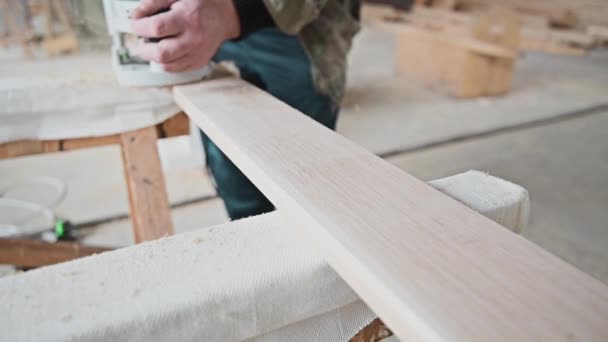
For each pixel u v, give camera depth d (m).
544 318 0.26
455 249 0.32
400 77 3.26
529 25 3.49
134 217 0.95
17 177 1.97
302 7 0.77
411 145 2.21
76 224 1.65
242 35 0.79
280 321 0.38
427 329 0.26
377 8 4.14
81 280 0.36
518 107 2.71
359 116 2.56
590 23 3.39
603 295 0.28
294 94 1.06
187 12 0.67
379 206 0.37
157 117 0.81
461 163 2.05
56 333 0.31
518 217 0.44
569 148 2.19
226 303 0.35
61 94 0.76
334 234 0.34
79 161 2.12
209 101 0.66
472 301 0.28
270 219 0.44
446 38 2.83
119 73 0.75
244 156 0.48
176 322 0.34
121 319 0.33
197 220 1.69
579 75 3.31
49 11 3.17
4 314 0.33
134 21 0.68
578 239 1.54
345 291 0.40
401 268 0.30
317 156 0.46
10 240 0.85
